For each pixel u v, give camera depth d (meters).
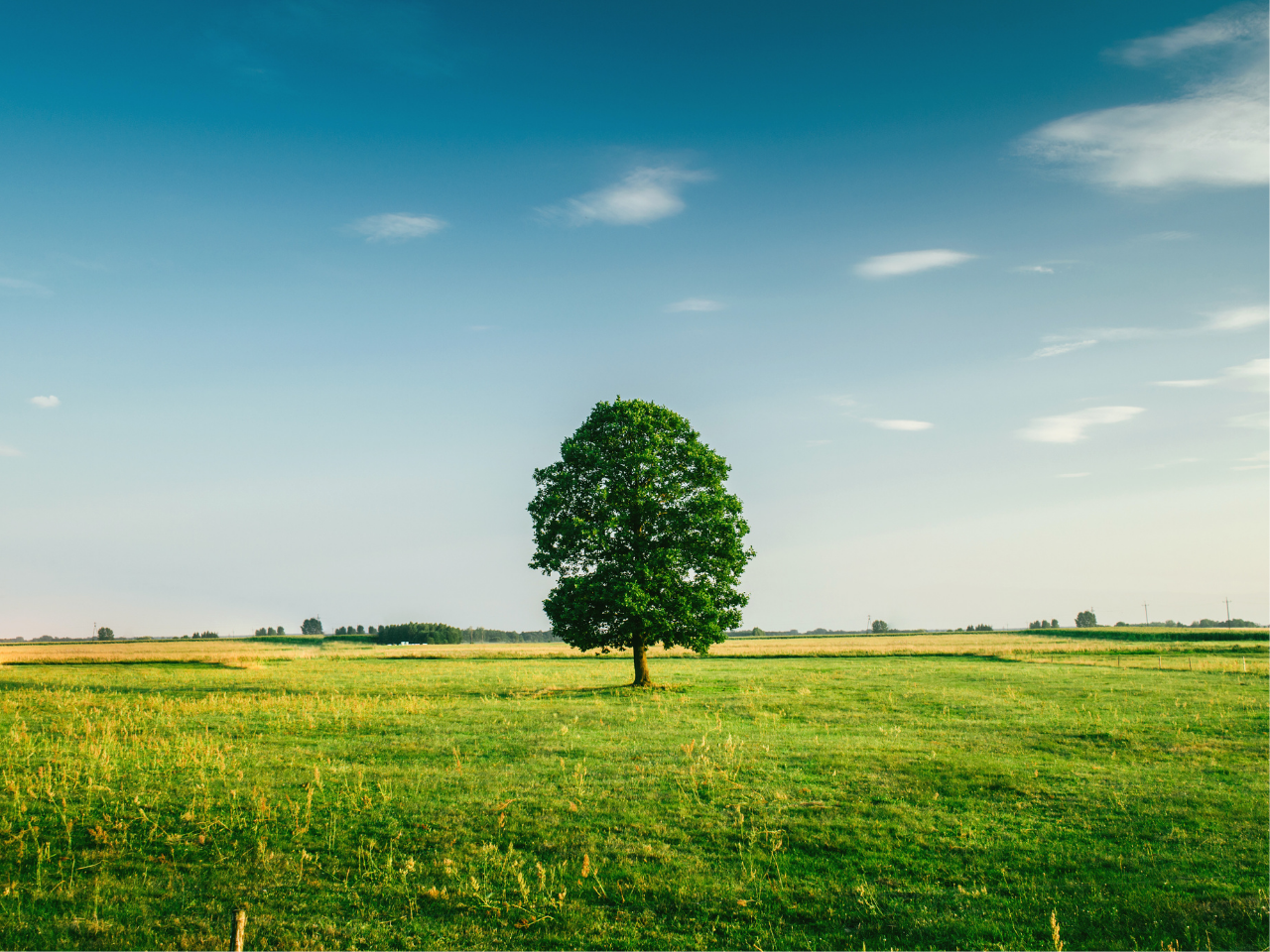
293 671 57.19
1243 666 48.84
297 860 13.62
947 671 51.78
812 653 82.00
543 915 11.68
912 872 13.37
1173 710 30.41
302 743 23.28
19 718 27.55
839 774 19.31
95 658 70.25
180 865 13.46
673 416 43.84
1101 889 12.63
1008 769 20.00
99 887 12.51
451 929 11.30
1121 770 19.97
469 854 13.96
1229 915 11.61
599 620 42.22
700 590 41.62
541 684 45.03
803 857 13.98
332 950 10.68
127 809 16.03
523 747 22.70
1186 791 17.86
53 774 18.80
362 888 12.60
